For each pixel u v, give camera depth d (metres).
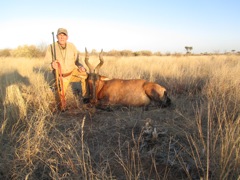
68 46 3.17
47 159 1.62
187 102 2.97
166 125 2.16
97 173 1.54
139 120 2.31
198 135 1.96
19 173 1.55
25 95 2.99
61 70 3.05
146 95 2.99
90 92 3.04
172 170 1.63
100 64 3.11
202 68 5.19
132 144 1.93
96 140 2.02
